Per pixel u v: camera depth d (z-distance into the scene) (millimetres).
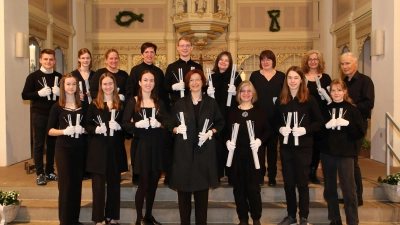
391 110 6215
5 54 6254
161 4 10859
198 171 3838
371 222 4469
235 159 4066
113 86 4066
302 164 4012
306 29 10727
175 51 10812
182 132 3799
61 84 4074
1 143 6238
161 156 4055
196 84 3945
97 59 10969
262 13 10789
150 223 4172
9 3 6359
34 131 4938
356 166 4414
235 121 4086
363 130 3945
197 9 10242
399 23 6105
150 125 3996
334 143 3988
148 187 4090
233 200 4820
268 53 4668
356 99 4496
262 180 4855
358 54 8016
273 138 4758
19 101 6684
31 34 7613
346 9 8719
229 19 10570
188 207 3920
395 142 6211
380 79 6543
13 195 4441
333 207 4121
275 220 4527
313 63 4672
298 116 4023
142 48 4746
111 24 10953
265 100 4672
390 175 4711
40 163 4941
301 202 4047
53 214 4543
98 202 4008
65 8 9719
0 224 4375
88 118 4020
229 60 4633
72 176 4070
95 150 3994
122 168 4098
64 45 9594
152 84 4016
